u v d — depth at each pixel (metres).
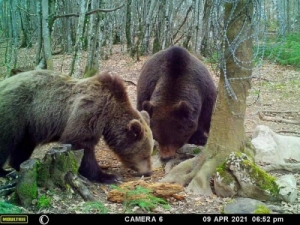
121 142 3.22
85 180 3.14
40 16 6.35
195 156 3.50
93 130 3.13
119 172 3.57
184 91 3.72
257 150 3.79
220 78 3.29
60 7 12.52
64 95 3.21
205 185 3.12
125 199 2.79
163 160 3.69
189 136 3.70
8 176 3.24
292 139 4.08
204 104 4.00
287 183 3.06
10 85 3.21
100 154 4.07
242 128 3.35
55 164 2.84
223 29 3.02
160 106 3.66
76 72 6.05
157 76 3.93
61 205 2.74
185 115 3.57
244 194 2.98
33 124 3.19
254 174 2.98
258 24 2.76
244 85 3.22
